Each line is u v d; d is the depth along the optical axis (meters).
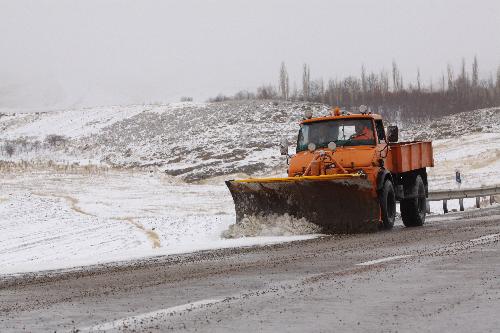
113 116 175.38
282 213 20.19
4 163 88.88
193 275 10.35
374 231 19.59
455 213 30.25
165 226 28.08
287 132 130.00
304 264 11.10
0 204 40.44
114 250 21.16
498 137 100.50
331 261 11.36
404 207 23.39
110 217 34.75
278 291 7.97
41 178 70.62
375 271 9.45
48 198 47.25
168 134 144.00
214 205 47.53
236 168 95.38
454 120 135.88
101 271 12.23
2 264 19.09
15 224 30.78
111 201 49.56
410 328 5.48
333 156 20.88
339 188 19.22
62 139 156.25
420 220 23.39
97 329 6.00
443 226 20.39
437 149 94.62
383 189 20.56
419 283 8.09
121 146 140.25
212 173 93.94
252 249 15.35
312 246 15.23
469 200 44.06
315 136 21.73
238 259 12.94
